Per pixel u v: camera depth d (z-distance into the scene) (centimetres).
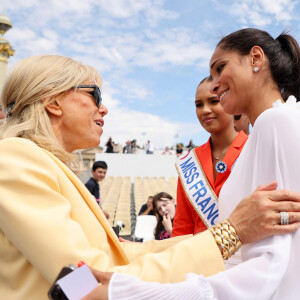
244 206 82
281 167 80
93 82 114
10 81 108
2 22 1197
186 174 178
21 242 78
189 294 70
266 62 98
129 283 71
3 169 83
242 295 70
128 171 1709
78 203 93
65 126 109
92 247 89
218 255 80
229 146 175
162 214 382
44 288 82
